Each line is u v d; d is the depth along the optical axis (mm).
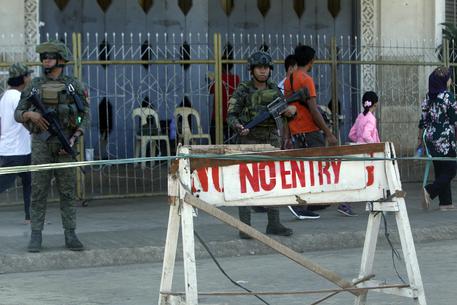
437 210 13469
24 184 12125
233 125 10562
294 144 12070
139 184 15172
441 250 10930
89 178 15109
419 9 18688
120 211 13500
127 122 15703
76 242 10109
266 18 18906
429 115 13156
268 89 10578
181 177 6250
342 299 8320
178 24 18234
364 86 17938
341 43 17938
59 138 9648
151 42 18016
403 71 17250
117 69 15828
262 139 10531
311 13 19234
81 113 9844
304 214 12484
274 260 10359
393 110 17078
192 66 16453
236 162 6438
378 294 8500
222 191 6398
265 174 6523
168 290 6449
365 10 18797
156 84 16016
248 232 6383
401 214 6754
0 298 8352
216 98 14562
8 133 11711
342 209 12852
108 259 10141
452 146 13070
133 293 8570
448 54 16469
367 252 7012
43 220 10086
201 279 9195
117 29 17781
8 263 9711
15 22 15711
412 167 16953
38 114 9570
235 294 6617
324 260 10289
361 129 13109
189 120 15922
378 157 6797
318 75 17188
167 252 6426
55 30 17203
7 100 11594
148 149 15398
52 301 8234
